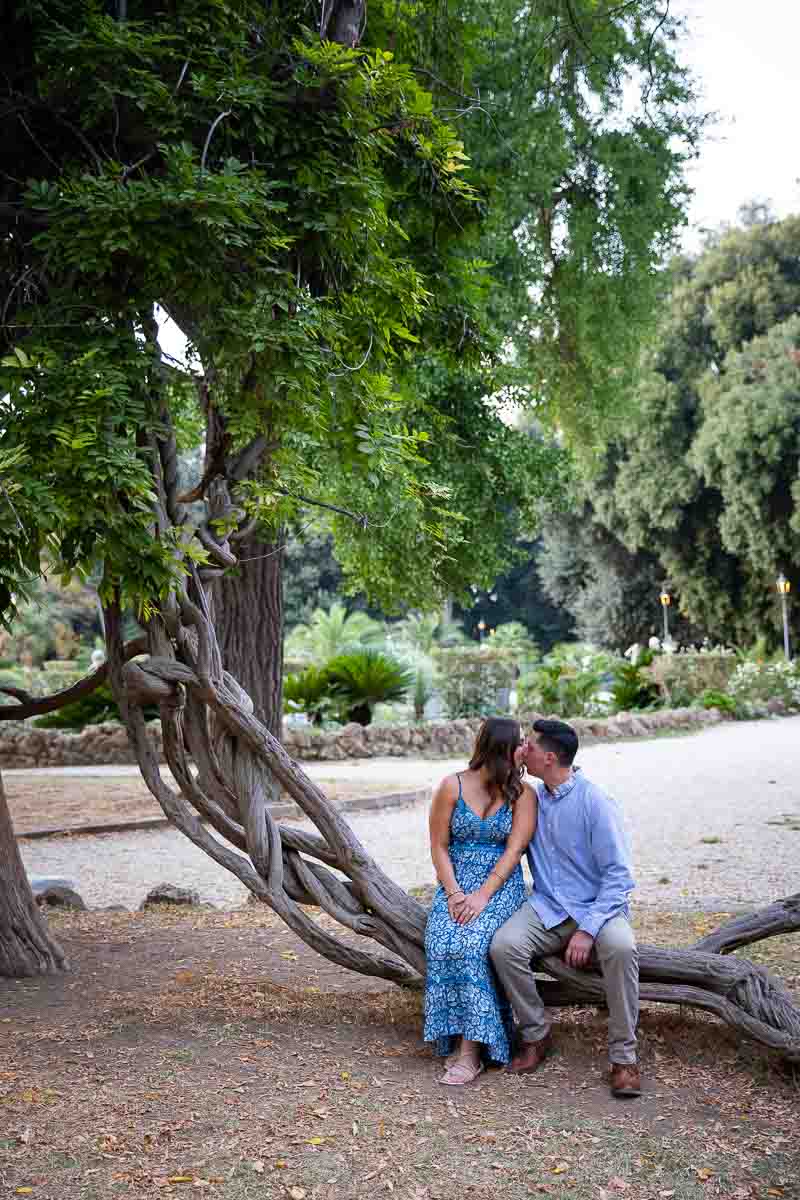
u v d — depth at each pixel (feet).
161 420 15.10
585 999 13.19
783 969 17.37
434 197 20.22
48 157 15.19
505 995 13.56
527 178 39.19
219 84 14.75
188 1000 15.70
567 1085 12.53
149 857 32.89
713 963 13.21
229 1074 12.67
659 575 142.51
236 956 18.76
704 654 87.92
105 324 14.37
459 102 24.18
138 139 15.44
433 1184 10.07
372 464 15.94
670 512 126.62
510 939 13.05
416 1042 14.14
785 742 63.36
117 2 15.55
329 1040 14.08
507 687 73.92
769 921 14.43
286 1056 13.35
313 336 14.97
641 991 13.19
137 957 18.69
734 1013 12.84
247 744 15.02
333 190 15.58
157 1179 10.09
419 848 32.83
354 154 16.15
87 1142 10.80
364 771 54.34
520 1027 13.20
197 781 15.47
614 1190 9.97
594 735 69.77
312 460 28.78
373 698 67.62
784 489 117.39
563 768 13.73
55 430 12.49
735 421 115.65
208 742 15.40
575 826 13.55
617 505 132.05
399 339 20.01
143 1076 12.57
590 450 55.42
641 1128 11.26
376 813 40.75
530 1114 11.64
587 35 35.42
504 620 179.42
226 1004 15.48
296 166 15.60
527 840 13.80
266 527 20.53
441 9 23.82
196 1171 10.24
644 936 19.65
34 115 15.57
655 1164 10.45
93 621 141.18
